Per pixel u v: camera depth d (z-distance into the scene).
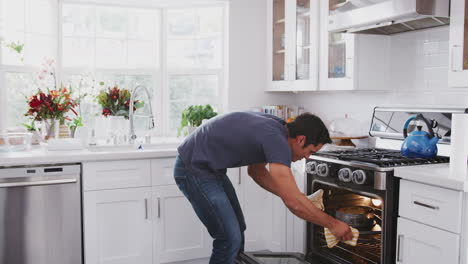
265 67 4.02
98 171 3.03
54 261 2.94
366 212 2.68
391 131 2.97
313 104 3.95
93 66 3.99
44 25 3.75
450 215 2.00
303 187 3.00
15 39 3.54
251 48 3.96
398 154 2.73
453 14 2.36
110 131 3.60
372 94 3.29
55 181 2.89
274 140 2.07
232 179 3.56
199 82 4.19
